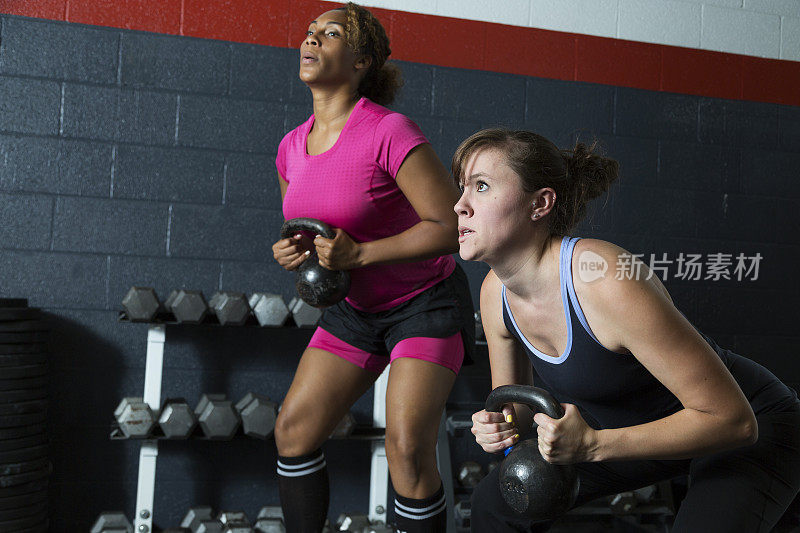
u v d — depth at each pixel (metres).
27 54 2.49
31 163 2.49
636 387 1.13
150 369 2.32
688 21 3.04
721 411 0.98
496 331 1.28
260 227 2.66
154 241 2.58
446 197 1.53
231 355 2.63
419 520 1.52
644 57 3.00
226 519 2.40
